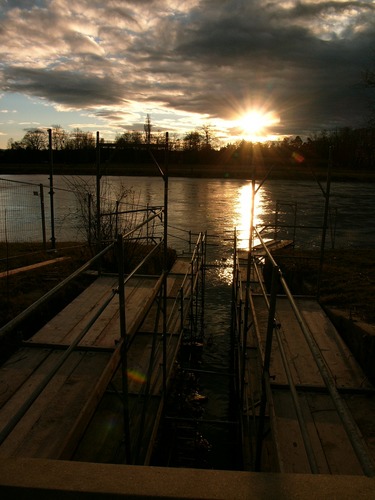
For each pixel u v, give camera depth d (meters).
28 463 1.48
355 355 5.96
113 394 5.07
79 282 8.70
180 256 13.16
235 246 10.74
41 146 83.00
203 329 10.87
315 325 6.82
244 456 5.08
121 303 3.36
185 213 29.86
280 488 1.39
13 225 21.23
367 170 69.50
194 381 8.61
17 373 4.99
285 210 32.16
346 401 4.88
